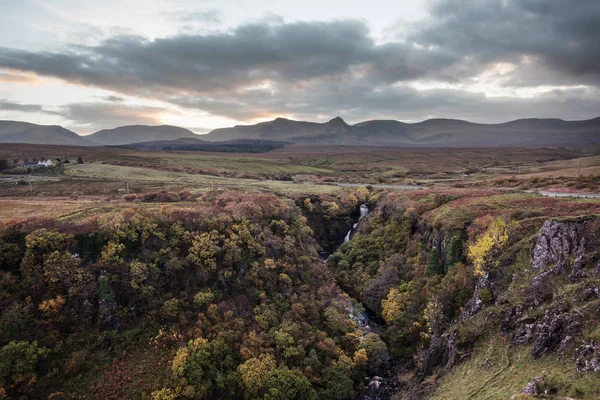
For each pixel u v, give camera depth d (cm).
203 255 6625
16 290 5275
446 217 7956
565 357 3719
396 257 8756
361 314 7812
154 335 5606
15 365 4534
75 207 8388
